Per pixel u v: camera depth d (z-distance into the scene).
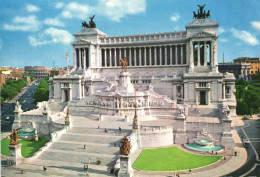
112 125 89.44
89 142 77.25
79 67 148.88
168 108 105.44
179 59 142.88
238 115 131.25
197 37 124.69
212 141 80.88
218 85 112.12
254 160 67.75
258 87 128.25
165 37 140.62
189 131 84.88
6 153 78.00
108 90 118.81
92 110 115.62
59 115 112.56
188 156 71.38
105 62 153.00
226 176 57.78
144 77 131.00
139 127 82.31
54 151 72.81
